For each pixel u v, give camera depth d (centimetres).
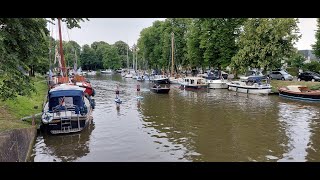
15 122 1939
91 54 13950
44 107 2347
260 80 4538
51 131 1992
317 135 2031
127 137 1980
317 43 4941
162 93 4519
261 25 4481
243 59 4725
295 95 3703
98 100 3806
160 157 1605
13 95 1576
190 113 2834
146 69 10006
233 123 2397
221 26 5544
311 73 4719
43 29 1577
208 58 5756
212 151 1700
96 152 1681
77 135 2019
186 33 7462
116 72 12950
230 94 4372
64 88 2291
